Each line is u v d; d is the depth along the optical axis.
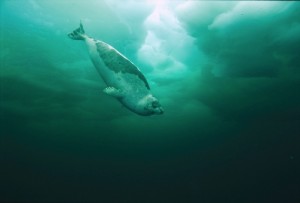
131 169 38.34
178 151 31.92
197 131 25.08
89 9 9.86
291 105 20.31
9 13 10.35
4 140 29.41
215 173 38.81
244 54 12.84
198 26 10.67
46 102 19.17
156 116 21.06
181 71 14.20
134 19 10.34
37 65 14.30
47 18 10.54
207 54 12.67
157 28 10.88
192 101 18.36
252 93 17.61
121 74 3.01
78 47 12.34
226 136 27.16
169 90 16.44
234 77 15.26
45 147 31.64
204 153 32.94
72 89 16.94
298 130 26.98
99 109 19.92
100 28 10.78
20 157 35.38
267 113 21.53
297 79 16.09
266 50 12.59
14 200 39.00
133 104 3.00
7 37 11.86
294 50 12.75
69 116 21.70
